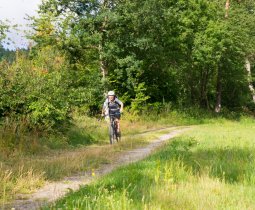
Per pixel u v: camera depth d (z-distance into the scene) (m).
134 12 29.12
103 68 30.53
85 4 28.92
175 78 38.31
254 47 41.19
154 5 29.48
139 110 31.39
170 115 33.06
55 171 8.34
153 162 8.37
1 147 11.88
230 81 45.50
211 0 41.47
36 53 21.08
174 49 35.44
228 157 9.39
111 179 6.70
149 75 35.62
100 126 20.11
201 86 42.28
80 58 29.72
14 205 5.95
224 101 49.56
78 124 19.50
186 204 5.23
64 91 16.56
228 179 7.01
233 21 39.56
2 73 14.94
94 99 26.97
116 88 32.06
